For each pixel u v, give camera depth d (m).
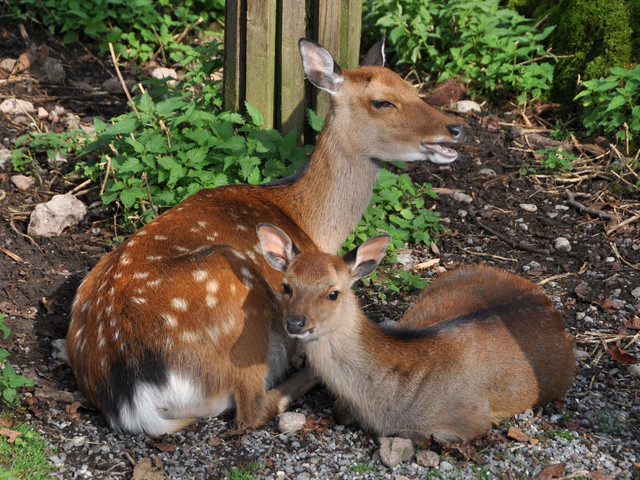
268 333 3.98
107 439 3.90
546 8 5.30
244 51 4.54
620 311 4.29
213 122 4.53
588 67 5.01
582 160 4.86
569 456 3.85
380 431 3.92
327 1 4.51
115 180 4.57
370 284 4.40
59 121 4.96
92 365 3.91
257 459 3.86
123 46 5.32
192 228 4.03
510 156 4.90
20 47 5.27
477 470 3.82
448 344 3.90
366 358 3.88
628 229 4.58
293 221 4.18
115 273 3.96
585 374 4.10
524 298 4.07
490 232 4.60
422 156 4.16
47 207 4.50
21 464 3.81
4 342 4.14
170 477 3.81
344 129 4.16
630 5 5.00
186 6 5.48
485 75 5.14
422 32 5.15
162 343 3.88
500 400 3.94
